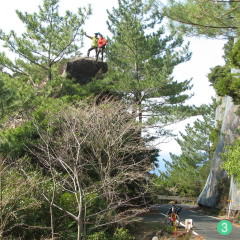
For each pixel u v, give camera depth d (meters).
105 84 31.09
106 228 15.45
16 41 33.38
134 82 38.69
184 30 12.30
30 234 13.95
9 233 13.46
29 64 34.25
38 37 33.66
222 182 41.06
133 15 41.59
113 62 42.81
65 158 15.38
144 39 41.31
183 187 66.56
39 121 19.08
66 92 28.05
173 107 39.47
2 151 16.61
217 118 54.12
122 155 18.45
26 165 15.96
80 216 11.37
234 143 37.81
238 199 35.19
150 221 23.34
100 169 16.36
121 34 41.53
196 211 42.12
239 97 26.05
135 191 18.62
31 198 13.64
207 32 12.06
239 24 11.42
